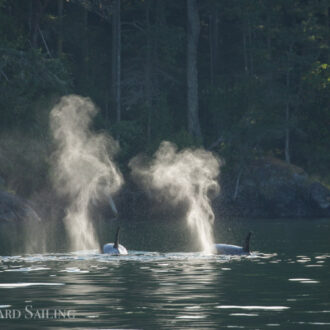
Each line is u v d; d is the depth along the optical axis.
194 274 57.25
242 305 42.41
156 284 51.38
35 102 189.50
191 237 109.50
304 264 64.69
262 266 63.09
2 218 162.38
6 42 188.88
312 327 35.78
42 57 185.75
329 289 48.78
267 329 35.34
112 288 49.41
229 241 98.38
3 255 74.81
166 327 35.88
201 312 40.12
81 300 44.34
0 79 189.62
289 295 46.25
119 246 77.31
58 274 57.41
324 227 136.12
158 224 160.12
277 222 164.00
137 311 40.41
